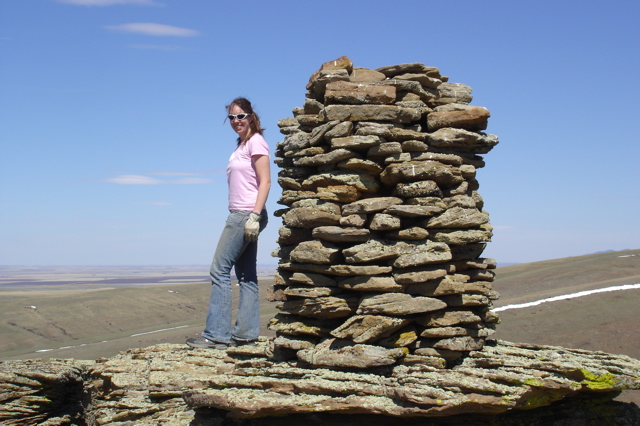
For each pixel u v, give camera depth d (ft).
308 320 29.43
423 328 28.04
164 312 177.17
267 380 26.37
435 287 27.43
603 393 28.84
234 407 24.90
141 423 29.94
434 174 28.25
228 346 33.81
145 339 84.74
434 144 29.55
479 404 23.12
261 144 31.42
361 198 29.78
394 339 27.14
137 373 34.50
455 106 30.73
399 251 27.58
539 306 78.43
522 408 25.79
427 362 26.58
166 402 31.04
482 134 30.86
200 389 27.14
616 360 28.99
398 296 26.78
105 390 36.09
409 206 27.61
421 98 31.42
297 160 31.35
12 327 150.92
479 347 28.91
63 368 35.70
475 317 27.89
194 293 206.28
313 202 29.53
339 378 25.96
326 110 29.58
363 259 27.04
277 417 26.55
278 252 31.30
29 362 38.11
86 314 169.17
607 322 67.82
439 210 28.17
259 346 32.01
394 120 29.40
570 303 77.46
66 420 34.68
